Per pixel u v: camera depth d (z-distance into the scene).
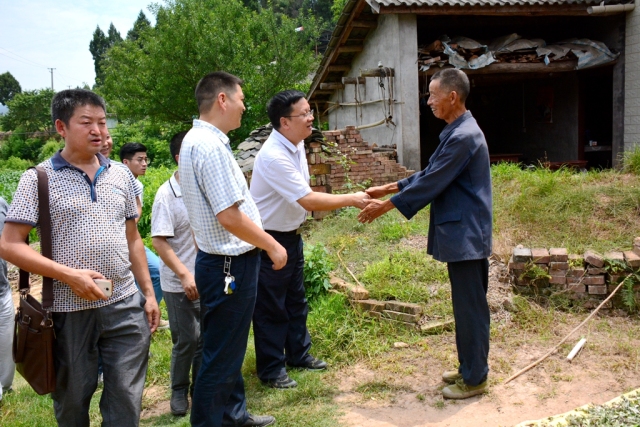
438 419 3.57
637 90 10.12
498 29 12.02
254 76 21.08
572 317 4.89
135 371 3.04
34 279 9.37
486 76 12.20
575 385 3.85
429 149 15.89
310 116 4.06
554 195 6.73
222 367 3.20
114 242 2.99
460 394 3.78
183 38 20.59
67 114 2.88
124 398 2.99
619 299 4.95
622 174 7.55
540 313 4.89
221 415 3.25
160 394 4.50
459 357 3.88
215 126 3.20
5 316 4.60
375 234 6.79
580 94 11.96
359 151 8.59
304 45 24.27
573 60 10.41
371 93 10.81
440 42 9.95
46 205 2.84
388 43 10.09
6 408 4.37
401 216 7.27
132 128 33.31
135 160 5.20
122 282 3.05
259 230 3.03
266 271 4.09
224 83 3.19
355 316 5.02
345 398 3.96
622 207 6.16
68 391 2.94
